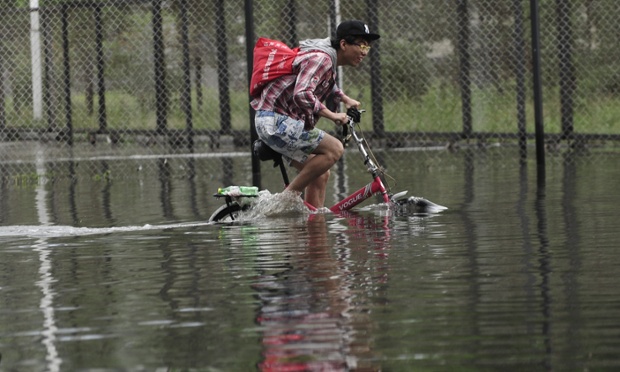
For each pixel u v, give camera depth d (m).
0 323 10.24
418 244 14.69
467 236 15.39
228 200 18.69
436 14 36.84
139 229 17.69
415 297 10.84
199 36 39.88
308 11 36.62
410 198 19.28
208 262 13.60
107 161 35.66
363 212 19.17
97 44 41.16
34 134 41.97
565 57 34.59
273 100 19.17
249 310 10.42
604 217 17.16
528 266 12.55
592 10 35.09
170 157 36.50
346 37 19.17
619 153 31.80
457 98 36.84
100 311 10.66
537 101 28.80
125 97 41.59
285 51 19.25
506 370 8.07
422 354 8.58
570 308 10.12
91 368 8.45
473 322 9.66
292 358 8.55
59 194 25.64
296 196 19.17
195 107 40.25
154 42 40.00
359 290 11.30
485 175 26.69
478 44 36.25
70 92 41.66
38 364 8.63
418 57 37.19
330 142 19.12
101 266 13.60
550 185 23.36
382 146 37.38
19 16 41.59
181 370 8.30
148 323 10.00
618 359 8.30
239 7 38.72
